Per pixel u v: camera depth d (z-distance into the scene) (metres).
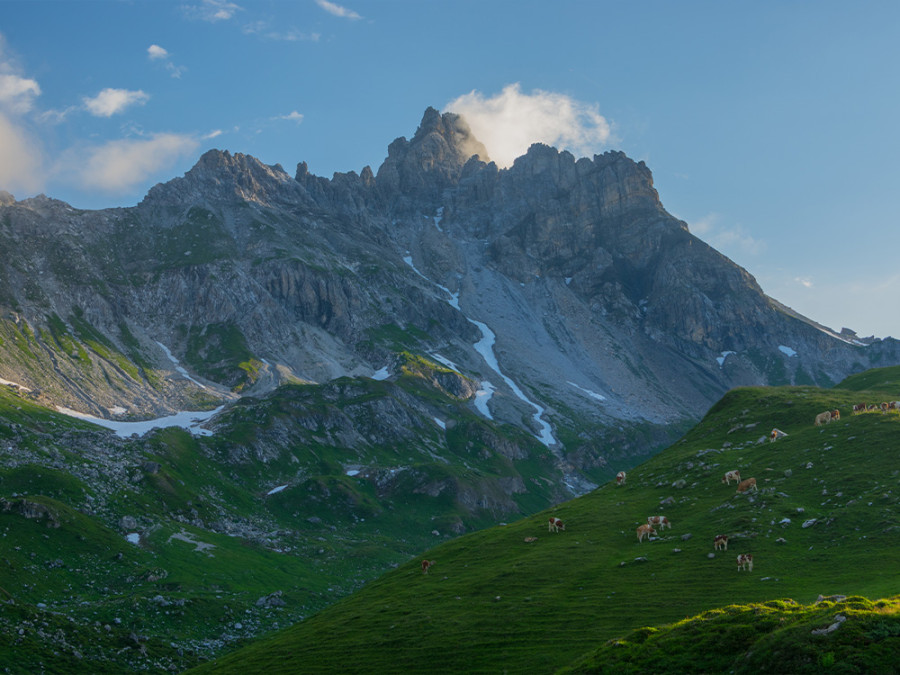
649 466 120.81
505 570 80.44
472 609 71.44
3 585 115.94
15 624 95.25
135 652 99.94
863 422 94.12
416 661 62.56
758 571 63.06
